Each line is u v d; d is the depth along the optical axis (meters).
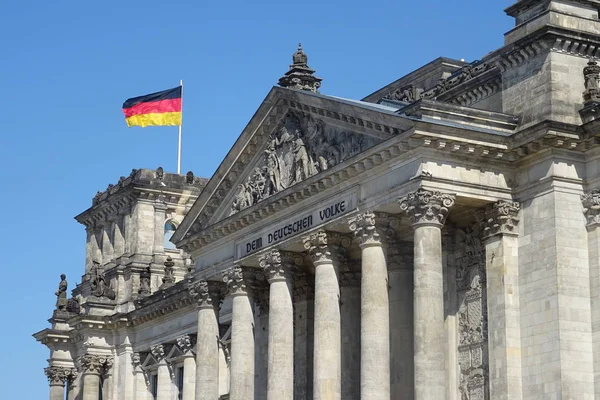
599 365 84.31
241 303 107.94
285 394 99.81
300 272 108.88
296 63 109.06
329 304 95.50
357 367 101.94
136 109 156.38
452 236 94.38
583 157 87.38
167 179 156.88
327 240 96.00
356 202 92.31
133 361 152.12
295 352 110.94
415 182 86.19
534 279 86.69
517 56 91.25
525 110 89.88
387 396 88.19
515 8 93.25
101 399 155.00
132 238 155.75
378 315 89.19
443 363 84.56
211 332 113.19
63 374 164.62
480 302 91.31
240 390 106.06
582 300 85.44
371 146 90.81
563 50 89.25
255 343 117.12
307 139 100.06
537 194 87.31
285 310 101.69
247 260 106.75
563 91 88.50
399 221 91.25
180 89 158.88
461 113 88.06
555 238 85.44
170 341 144.38
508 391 86.12
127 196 156.38
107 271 158.25
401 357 94.88
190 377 139.38
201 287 113.88
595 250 85.75
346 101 93.94
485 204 88.94
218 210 112.88
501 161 88.44
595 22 91.19
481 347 90.56
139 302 150.62
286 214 101.62
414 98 112.62
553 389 84.00
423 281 84.62
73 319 154.88
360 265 102.69
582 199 86.75
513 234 88.50
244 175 109.25
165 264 150.50
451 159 87.00
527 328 86.75
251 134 106.38
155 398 149.75
